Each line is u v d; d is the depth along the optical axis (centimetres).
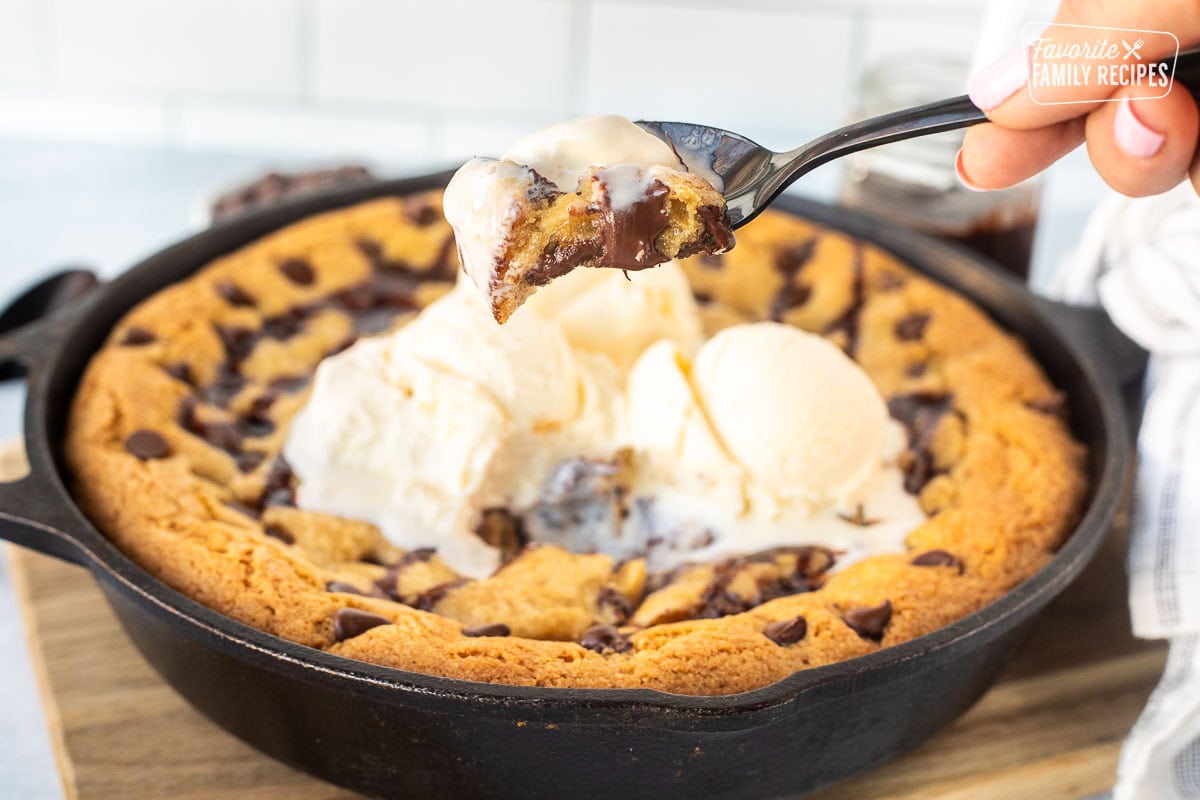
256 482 46
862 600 43
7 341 48
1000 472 47
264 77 77
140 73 76
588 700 38
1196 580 45
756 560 45
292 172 64
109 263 67
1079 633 48
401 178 57
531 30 76
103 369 48
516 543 47
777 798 41
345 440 46
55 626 47
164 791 43
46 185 73
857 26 75
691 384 46
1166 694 44
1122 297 49
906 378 51
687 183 39
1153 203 50
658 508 46
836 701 40
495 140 78
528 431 46
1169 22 37
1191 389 47
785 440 45
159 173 75
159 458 46
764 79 77
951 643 40
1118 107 38
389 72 77
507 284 40
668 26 75
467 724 39
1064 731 45
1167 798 44
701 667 41
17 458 53
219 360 50
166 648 42
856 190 57
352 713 40
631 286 49
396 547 45
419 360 47
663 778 40
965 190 56
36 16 75
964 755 44
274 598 42
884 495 47
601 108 78
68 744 44
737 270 54
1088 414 48
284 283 53
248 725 42
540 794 40
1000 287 52
